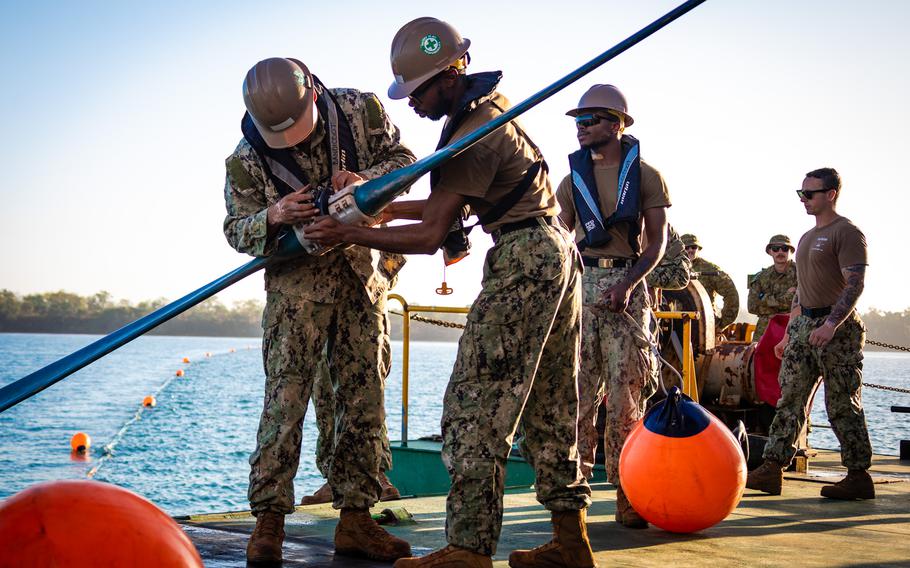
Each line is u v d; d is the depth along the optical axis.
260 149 3.64
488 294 3.24
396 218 3.83
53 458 18.91
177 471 16.53
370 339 3.81
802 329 5.98
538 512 4.99
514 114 3.08
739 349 7.77
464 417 3.20
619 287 4.47
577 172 4.81
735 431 5.57
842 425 5.82
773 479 5.95
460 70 3.29
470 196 3.19
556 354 3.41
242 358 94.88
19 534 1.98
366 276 3.79
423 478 6.87
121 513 2.06
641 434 4.28
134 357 100.56
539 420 3.45
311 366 3.72
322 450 5.00
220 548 3.76
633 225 4.70
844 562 3.74
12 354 103.81
